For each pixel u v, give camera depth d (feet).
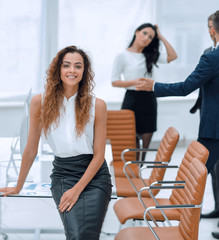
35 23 22.17
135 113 16.78
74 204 8.55
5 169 10.32
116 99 23.59
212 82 12.05
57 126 9.07
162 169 12.06
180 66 24.27
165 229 9.66
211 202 16.29
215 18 11.92
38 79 22.49
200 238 12.84
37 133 9.36
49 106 9.04
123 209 10.84
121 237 9.34
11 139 13.32
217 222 14.16
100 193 8.83
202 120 12.41
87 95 9.14
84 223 8.16
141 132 17.02
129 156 15.30
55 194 8.83
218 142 12.35
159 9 23.63
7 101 22.26
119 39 23.26
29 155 9.30
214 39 12.57
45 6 22.13
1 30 21.86
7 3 21.75
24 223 13.07
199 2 24.08
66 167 9.23
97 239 8.15
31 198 9.02
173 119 24.88
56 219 13.46
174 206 8.54
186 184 9.23
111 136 15.33
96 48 23.15
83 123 8.98
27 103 10.76
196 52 24.36
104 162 9.61
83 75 9.22
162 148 12.30
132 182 12.06
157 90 12.69
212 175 14.52
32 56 22.34
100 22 22.98
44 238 12.47
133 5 23.22
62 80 9.02
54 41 22.43
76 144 9.10
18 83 22.34
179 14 23.97
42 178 9.73
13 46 22.09
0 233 12.48
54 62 9.08
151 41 16.65
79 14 22.72
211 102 12.17
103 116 9.18
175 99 24.47
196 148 9.95
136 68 16.61
